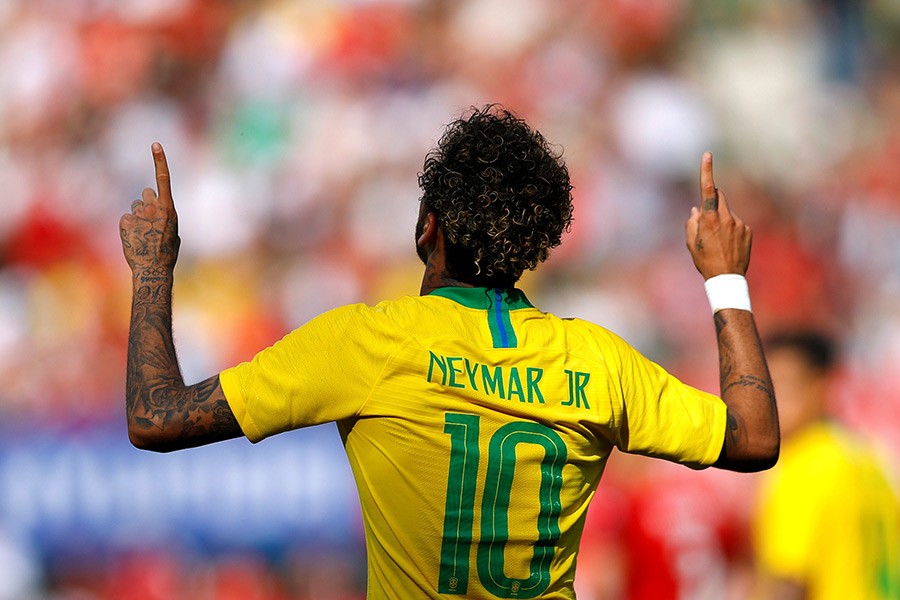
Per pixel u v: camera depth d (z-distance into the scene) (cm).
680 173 4566
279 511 3070
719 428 912
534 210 905
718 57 5019
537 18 4797
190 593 3059
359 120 4531
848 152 4831
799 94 5006
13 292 4134
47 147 4619
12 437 3167
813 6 5238
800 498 1898
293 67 4681
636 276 4184
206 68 4781
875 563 1903
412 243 4275
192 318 3972
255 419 850
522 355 886
